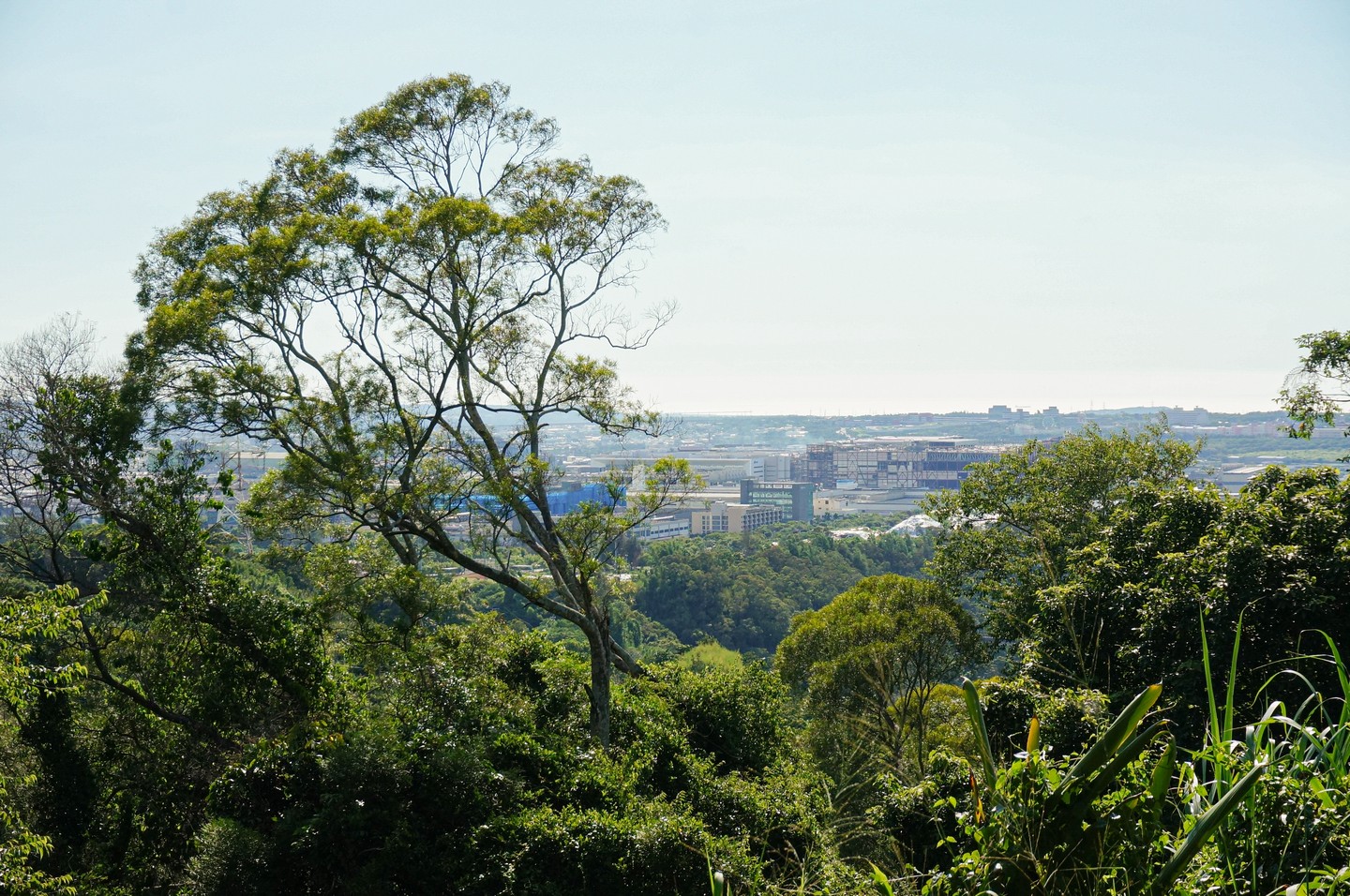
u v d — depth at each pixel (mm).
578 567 18094
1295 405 17391
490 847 11703
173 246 20453
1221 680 11656
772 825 13258
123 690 16891
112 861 15922
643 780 15227
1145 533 16609
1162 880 2662
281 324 18859
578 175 22031
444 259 18547
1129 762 2996
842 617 24062
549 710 18781
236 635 16594
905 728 19547
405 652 16953
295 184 21641
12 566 18016
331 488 16781
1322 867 2994
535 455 18891
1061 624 15023
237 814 12562
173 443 17828
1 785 12344
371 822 11977
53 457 16312
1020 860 2945
